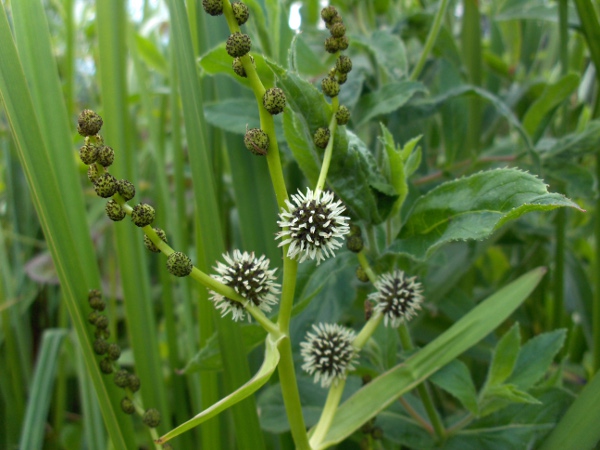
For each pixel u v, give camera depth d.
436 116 0.28
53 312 0.30
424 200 0.12
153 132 0.22
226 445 0.19
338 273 0.18
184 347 0.30
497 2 0.28
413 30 0.24
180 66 0.15
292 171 0.21
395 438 0.16
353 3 0.24
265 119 0.10
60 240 0.13
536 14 0.25
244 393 0.09
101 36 0.17
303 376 0.18
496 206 0.11
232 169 0.19
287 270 0.11
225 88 0.20
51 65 0.15
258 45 0.18
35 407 0.19
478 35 0.25
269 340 0.11
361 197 0.13
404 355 0.15
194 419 0.09
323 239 0.10
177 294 0.33
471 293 0.24
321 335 0.13
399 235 0.13
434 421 0.16
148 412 0.13
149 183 0.34
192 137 0.15
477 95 0.21
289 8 0.25
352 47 0.24
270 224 0.18
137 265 0.17
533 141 0.23
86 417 0.20
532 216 0.27
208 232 0.15
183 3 0.15
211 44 0.20
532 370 0.15
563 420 0.14
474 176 0.11
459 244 0.23
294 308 0.14
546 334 0.15
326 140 0.11
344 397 0.18
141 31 0.32
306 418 0.17
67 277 0.13
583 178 0.21
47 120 0.15
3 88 0.13
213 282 0.10
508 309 0.14
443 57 0.25
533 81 0.26
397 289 0.13
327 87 0.11
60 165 0.15
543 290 0.27
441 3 0.20
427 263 0.19
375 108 0.19
